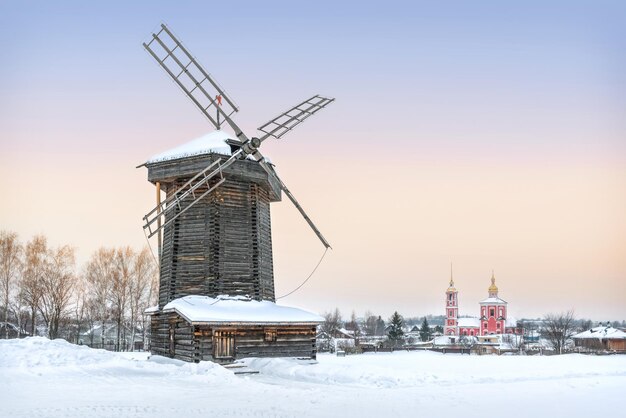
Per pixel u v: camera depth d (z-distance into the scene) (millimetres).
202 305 32375
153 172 36562
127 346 69000
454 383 26484
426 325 174500
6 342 30344
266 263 37312
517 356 55438
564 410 18406
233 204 35500
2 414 17344
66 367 26969
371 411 18266
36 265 58750
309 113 37312
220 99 36219
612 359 46719
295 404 19656
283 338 33750
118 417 17078
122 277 63406
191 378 26438
